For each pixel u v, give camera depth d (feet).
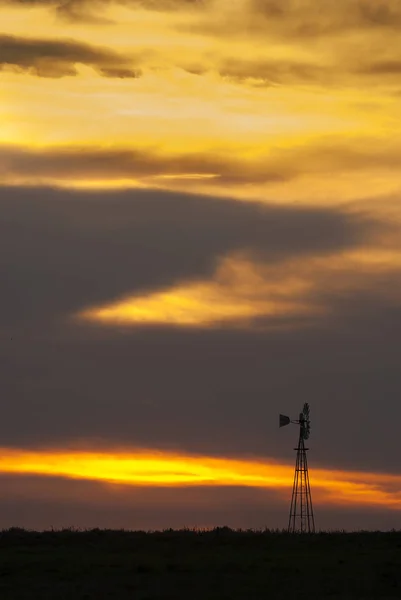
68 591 437.17
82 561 511.81
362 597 431.43
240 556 530.68
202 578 467.93
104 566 497.05
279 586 451.53
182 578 467.93
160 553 542.98
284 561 512.63
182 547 565.12
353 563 507.30
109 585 451.94
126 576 473.26
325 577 471.21
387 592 442.50
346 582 461.37
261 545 570.87
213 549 557.74
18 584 453.58
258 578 468.75
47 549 557.74
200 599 422.82
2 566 495.41
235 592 437.58
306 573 481.05
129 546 566.77
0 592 434.71
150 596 426.51
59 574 476.95
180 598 424.87
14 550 554.05
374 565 501.56
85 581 460.96
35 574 477.36
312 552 545.03
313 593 437.58
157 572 482.28
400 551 545.85
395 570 488.44
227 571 485.97
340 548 558.56
